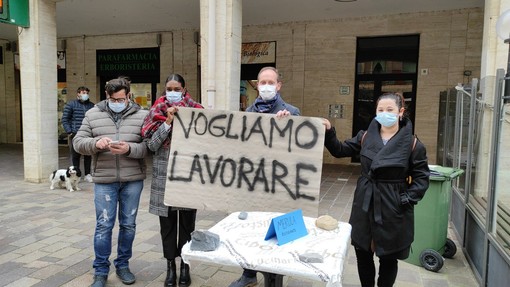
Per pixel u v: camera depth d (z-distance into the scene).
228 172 2.58
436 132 9.03
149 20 10.16
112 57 12.17
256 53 10.47
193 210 3.19
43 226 4.79
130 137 3.18
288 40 10.11
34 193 6.54
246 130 2.56
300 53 10.02
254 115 2.54
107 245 3.18
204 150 2.62
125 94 3.19
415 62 9.22
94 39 12.26
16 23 6.97
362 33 9.43
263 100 2.95
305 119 2.46
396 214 2.57
